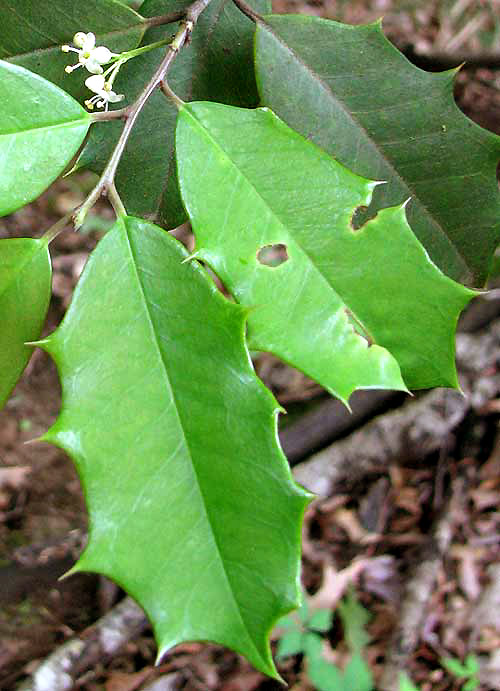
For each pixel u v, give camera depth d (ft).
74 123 0.44
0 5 0.52
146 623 1.38
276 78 0.54
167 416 0.40
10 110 0.43
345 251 0.42
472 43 2.05
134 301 0.41
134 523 0.38
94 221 1.85
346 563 1.50
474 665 1.36
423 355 0.41
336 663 1.37
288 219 0.42
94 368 0.40
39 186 0.44
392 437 1.54
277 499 0.38
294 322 0.41
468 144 0.55
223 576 0.38
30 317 0.45
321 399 1.60
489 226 0.55
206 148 0.43
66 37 0.53
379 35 0.54
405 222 0.42
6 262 0.44
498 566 1.49
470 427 1.58
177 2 0.56
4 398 0.45
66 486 1.58
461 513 1.54
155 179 0.57
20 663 1.36
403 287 0.41
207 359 0.40
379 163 0.55
